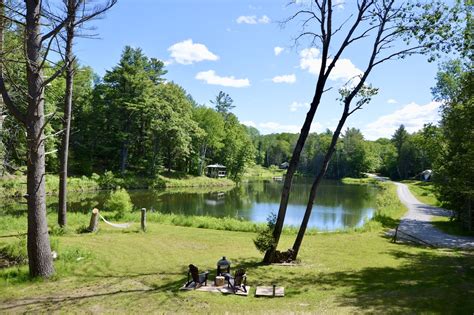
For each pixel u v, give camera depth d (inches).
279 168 5467.5
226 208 1462.8
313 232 834.8
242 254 564.7
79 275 410.9
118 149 2319.1
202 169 2918.3
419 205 1612.9
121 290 358.3
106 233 665.6
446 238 843.4
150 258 503.8
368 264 520.1
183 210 1359.5
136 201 1553.9
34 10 377.7
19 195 1348.4
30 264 392.5
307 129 504.4
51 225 667.4
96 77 3038.9
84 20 363.9
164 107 2273.6
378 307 313.1
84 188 1800.0
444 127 955.3
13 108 383.9
